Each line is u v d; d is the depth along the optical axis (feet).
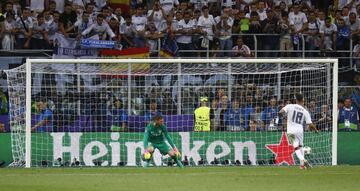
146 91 219.41
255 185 147.33
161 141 202.69
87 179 160.97
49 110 216.54
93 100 219.00
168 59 209.77
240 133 216.74
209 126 215.72
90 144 214.28
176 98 219.82
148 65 222.28
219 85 221.46
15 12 248.32
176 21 248.32
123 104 218.79
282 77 224.74
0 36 241.35
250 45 250.37
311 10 258.57
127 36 247.09
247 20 252.01
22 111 215.31
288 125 192.54
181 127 218.38
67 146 213.46
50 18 244.01
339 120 226.79
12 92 214.28
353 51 251.80
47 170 190.70
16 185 147.64
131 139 214.90
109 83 220.23
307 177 166.30
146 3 265.95
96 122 218.18
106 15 247.70
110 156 214.07
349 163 222.89
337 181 157.28
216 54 246.06
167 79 221.25
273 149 216.95
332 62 213.25
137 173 178.09
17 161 213.66
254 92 220.64
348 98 229.04
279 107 220.23
